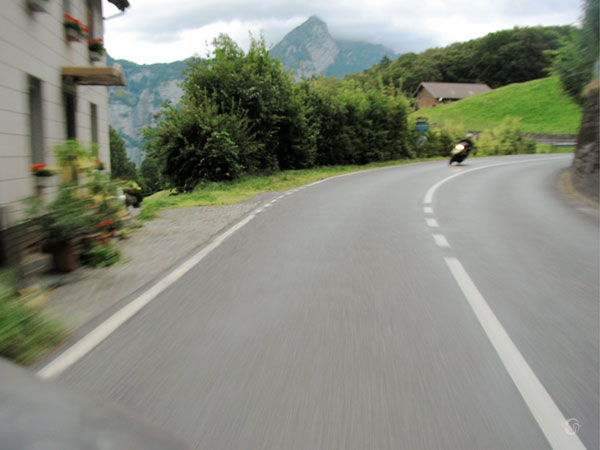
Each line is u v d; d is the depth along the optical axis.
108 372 3.43
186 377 3.35
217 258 7.02
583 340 4.14
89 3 15.34
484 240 8.50
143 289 5.54
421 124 37.41
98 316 4.66
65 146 7.00
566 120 80.25
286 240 8.27
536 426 2.78
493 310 4.88
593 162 15.14
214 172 20.61
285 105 24.75
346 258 7.00
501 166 27.88
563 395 3.16
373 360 3.64
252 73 23.53
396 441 2.60
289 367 3.51
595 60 23.89
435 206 12.64
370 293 5.36
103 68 11.91
